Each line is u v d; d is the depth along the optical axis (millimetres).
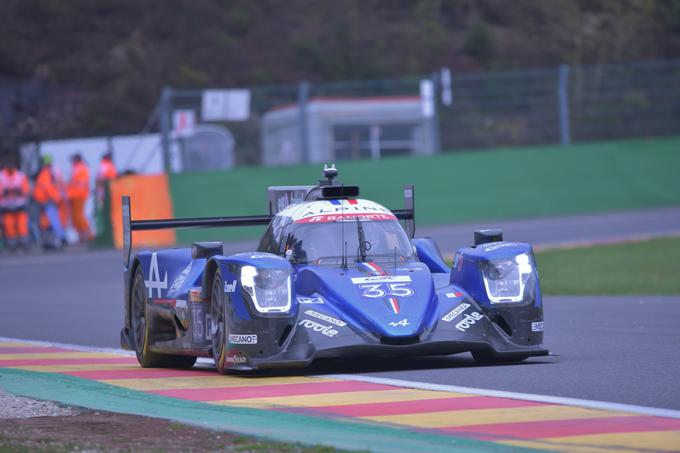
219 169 106812
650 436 17938
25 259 94625
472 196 113500
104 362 34062
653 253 78562
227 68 162375
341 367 28906
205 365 32812
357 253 29297
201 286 29141
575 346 33062
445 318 27156
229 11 175500
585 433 18328
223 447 18391
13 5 173125
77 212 105625
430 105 116188
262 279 26500
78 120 145875
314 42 168625
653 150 120938
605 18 186750
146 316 32125
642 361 28359
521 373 26281
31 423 21531
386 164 110688
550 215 116000
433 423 19703
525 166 115875
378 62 164875
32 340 42406
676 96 155500
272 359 26000
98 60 162750
